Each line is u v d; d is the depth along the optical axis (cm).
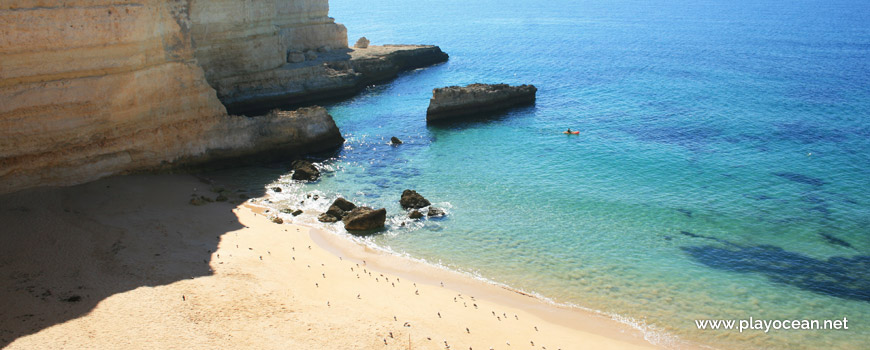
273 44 6912
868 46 11738
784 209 3862
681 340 2486
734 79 8331
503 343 2400
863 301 2794
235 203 3872
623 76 8775
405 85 8250
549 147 5247
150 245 3048
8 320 2295
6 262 2748
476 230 3575
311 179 4422
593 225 3641
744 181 4362
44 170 3544
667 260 3192
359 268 3067
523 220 3719
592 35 14450
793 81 8100
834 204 3934
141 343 2197
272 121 4781
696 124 5969
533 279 2997
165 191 3872
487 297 2822
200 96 4328
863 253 3269
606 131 5753
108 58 3697
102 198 3569
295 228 3553
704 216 3766
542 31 15525
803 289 2900
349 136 5594
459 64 10144
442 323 2534
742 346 2447
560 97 7375
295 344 2272
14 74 3331
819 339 2495
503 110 6681
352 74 7681
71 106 3588
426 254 3275
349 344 2300
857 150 5031
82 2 3512
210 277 2748
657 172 4572
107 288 2577
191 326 2331
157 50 4003
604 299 2809
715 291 2878
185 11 4203
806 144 5231
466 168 4703
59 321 2303
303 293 2708
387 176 4519
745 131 5684
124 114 3862
